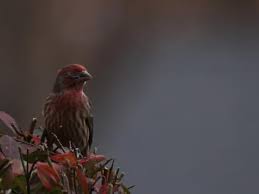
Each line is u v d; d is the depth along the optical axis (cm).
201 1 2688
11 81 1606
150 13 2419
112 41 2106
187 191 1584
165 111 2030
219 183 1600
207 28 2703
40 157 400
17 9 1659
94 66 1947
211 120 1947
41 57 1678
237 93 2148
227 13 2767
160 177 1619
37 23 1694
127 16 2220
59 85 658
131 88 2188
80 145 658
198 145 1788
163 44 2500
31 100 1614
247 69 2355
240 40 2673
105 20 2002
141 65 2303
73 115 651
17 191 390
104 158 415
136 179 1608
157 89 2206
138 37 2316
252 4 2770
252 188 1593
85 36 1856
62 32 1756
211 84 2220
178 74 2328
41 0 1705
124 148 1778
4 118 432
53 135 460
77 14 1806
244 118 1955
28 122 1598
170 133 1864
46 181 385
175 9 2580
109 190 404
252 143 1806
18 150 393
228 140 1816
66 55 1775
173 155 1722
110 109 2014
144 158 1708
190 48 2533
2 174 379
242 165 1691
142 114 2009
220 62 2428
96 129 1912
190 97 2111
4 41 1633
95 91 1983
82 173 392
